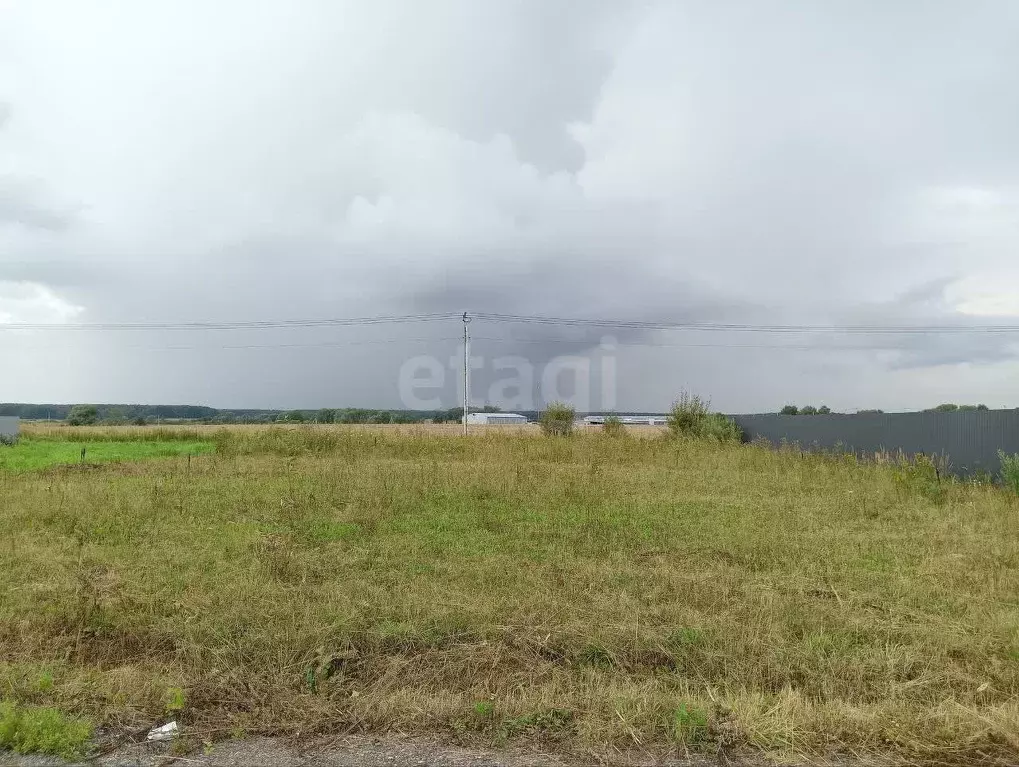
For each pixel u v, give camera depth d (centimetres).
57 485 1184
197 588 577
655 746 308
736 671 395
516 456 1880
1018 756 298
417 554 711
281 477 1359
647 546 754
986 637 458
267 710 342
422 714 335
